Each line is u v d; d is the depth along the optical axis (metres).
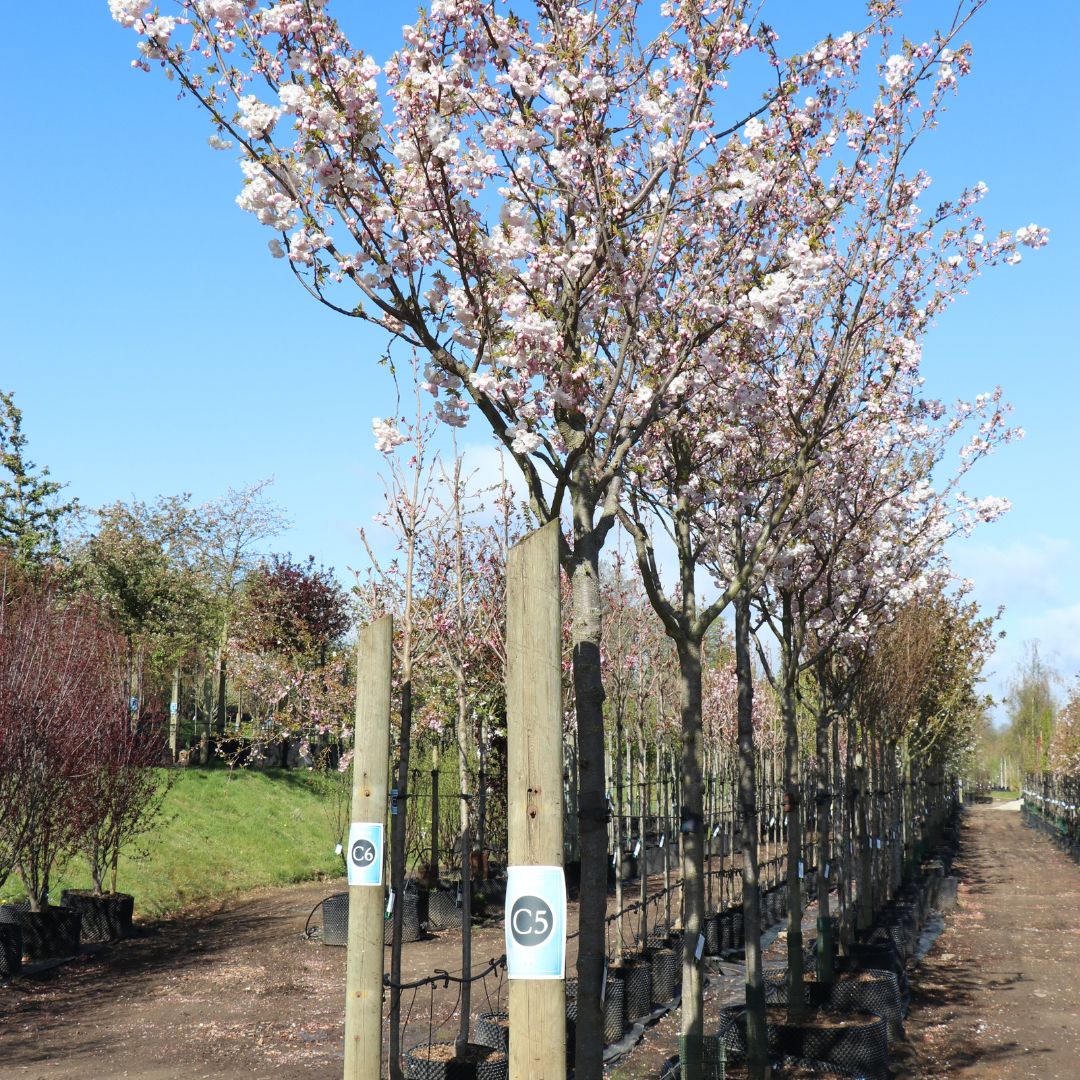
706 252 5.42
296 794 25.95
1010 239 7.48
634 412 5.27
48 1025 9.67
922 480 10.29
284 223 4.49
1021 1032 9.74
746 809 7.58
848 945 10.90
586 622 4.32
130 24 4.21
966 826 48.03
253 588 29.67
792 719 9.20
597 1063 3.82
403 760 6.74
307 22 4.34
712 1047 7.22
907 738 21.14
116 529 29.38
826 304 7.33
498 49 4.78
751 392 6.07
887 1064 8.01
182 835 20.27
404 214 4.60
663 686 14.54
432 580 10.75
